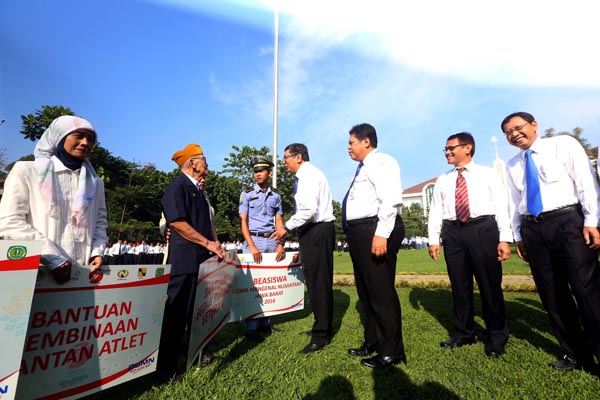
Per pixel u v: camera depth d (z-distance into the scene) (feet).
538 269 9.35
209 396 7.04
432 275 30.60
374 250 8.77
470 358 9.39
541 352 9.65
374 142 10.08
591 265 8.36
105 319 6.30
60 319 5.61
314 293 10.64
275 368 8.63
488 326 10.19
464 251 10.97
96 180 7.47
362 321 13.79
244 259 12.39
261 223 13.97
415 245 139.95
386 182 9.07
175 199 8.57
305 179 10.75
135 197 85.51
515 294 19.80
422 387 7.50
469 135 11.28
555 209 8.83
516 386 7.47
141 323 7.00
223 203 96.53
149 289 7.20
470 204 10.73
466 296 10.95
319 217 10.85
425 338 11.37
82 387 5.91
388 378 8.02
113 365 6.44
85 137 6.81
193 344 7.83
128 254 62.08
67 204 6.55
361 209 9.59
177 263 8.46
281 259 13.38
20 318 4.70
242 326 13.85
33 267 4.87
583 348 8.51
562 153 8.83
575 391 7.21
